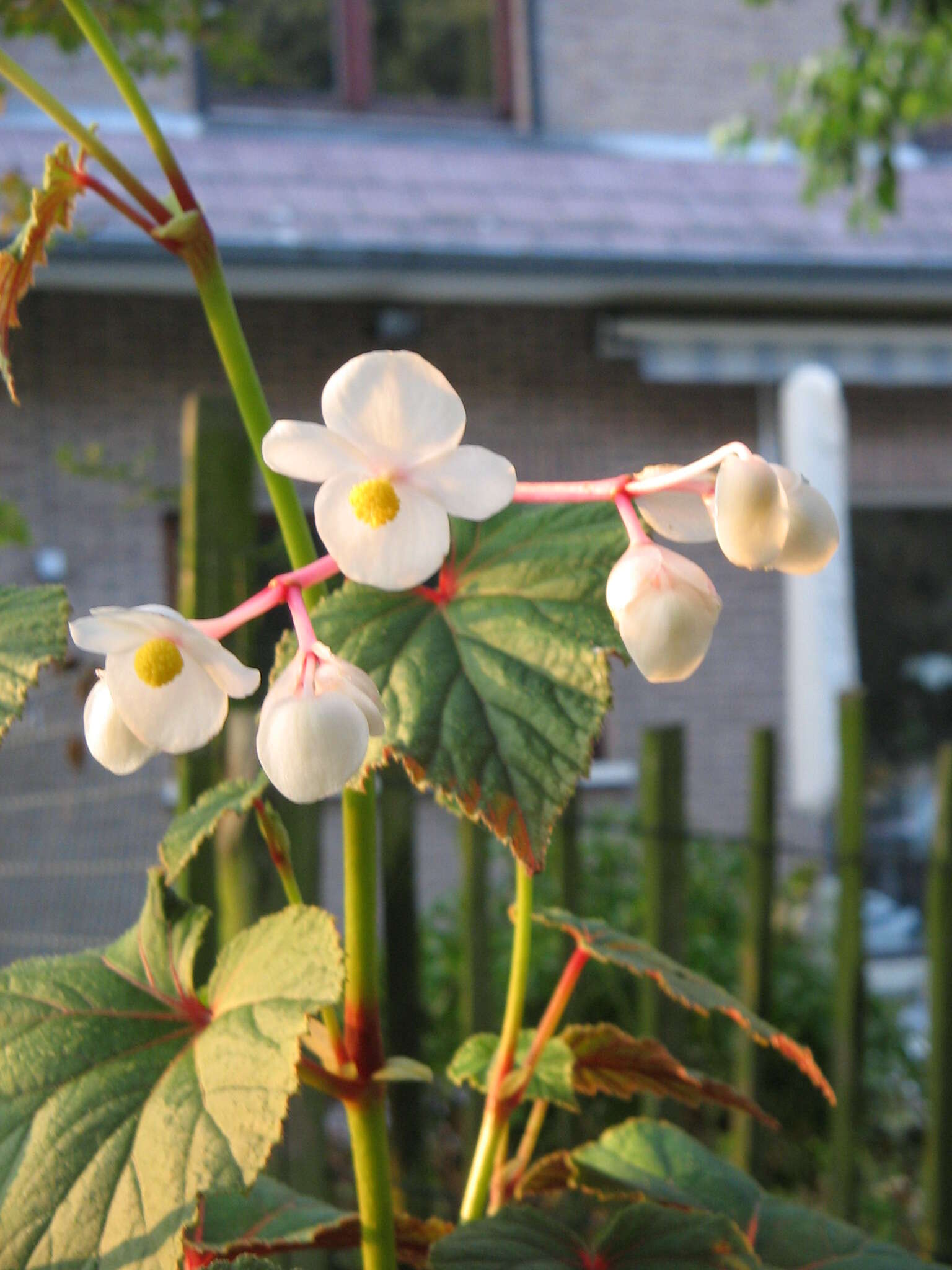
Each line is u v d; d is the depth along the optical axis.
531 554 0.84
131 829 3.35
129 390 6.08
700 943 3.59
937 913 2.53
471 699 0.77
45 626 0.79
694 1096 1.26
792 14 8.02
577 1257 0.95
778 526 0.72
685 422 7.04
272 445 0.74
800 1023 3.41
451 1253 0.93
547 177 7.16
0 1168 0.78
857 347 7.03
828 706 5.36
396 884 2.19
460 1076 1.20
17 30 2.81
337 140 7.17
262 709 0.72
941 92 4.67
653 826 2.47
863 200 5.82
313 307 6.40
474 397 6.70
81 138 0.85
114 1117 0.79
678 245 6.54
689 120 7.87
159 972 0.90
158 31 3.13
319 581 0.80
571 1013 2.45
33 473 5.95
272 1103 0.77
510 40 7.73
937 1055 2.54
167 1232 0.73
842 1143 2.55
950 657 7.77
